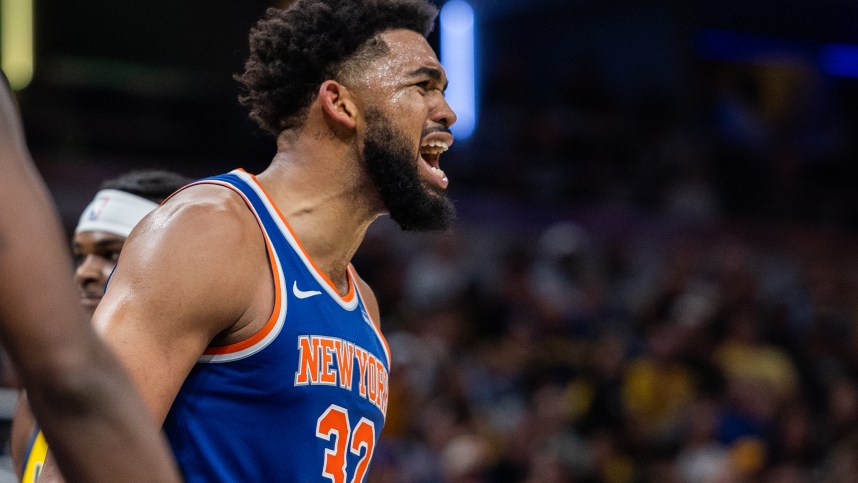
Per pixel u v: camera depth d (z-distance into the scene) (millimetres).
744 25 33125
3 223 2441
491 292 21047
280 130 5559
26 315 2447
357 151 5379
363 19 5402
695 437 17281
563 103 29266
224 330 4824
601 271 23812
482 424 17000
